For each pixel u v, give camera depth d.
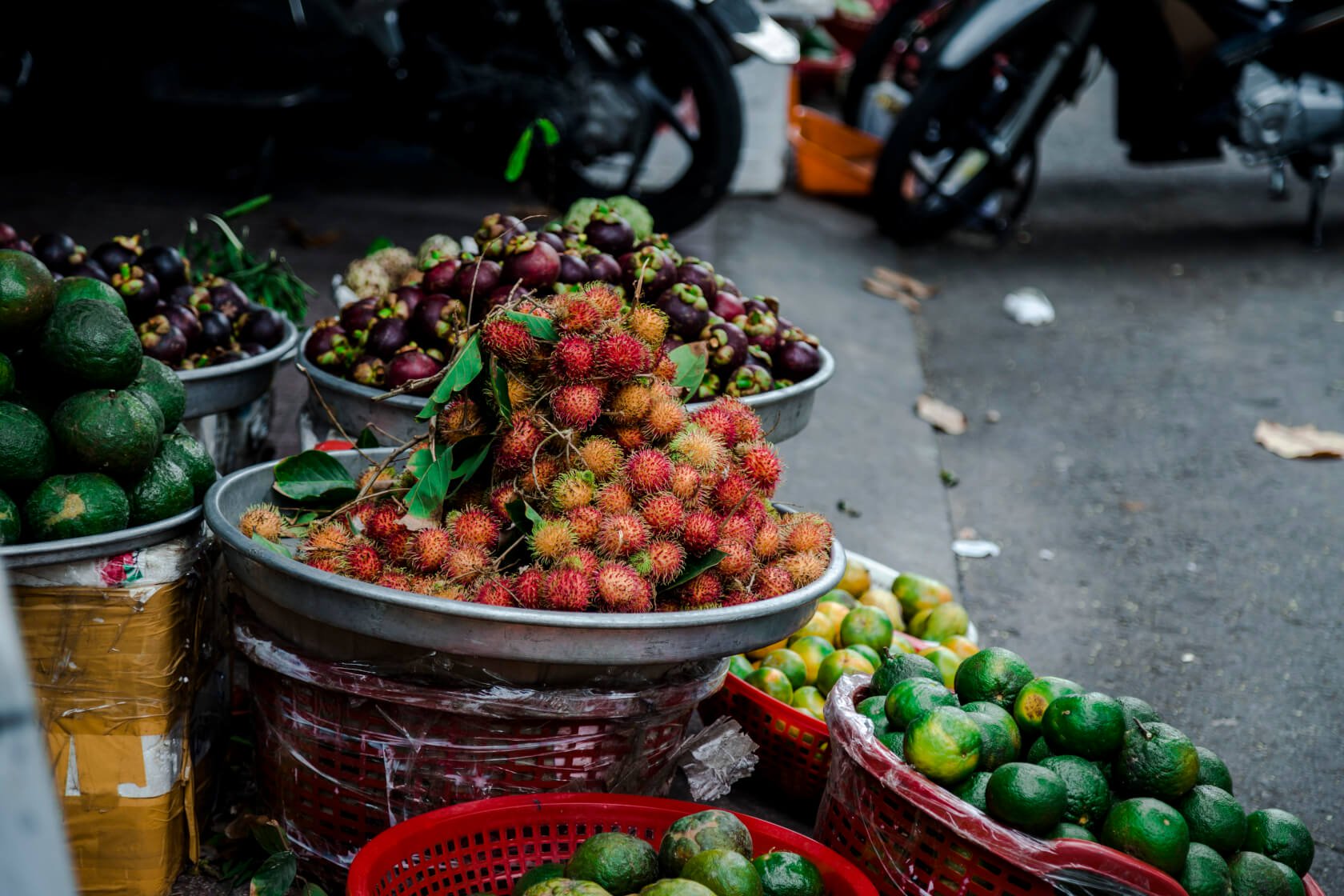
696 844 1.79
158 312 2.75
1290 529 4.29
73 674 1.90
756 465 2.14
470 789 1.98
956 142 7.00
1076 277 6.96
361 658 1.88
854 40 11.23
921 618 2.96
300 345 2.93
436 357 2.64
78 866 2.00
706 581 2.00
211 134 5.96
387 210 6.26
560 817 1.93
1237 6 6.80
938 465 4.61
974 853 1.82
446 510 2.09
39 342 1.92
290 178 6.65
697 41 5.62
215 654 2.20
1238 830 1.88
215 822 2.27
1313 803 2.80
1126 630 3.58
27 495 1.85
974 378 5.51
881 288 6.43
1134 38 6.77
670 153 7.95
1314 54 6.79
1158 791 1.87
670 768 2.15
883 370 5.41
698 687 2.01
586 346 1.97
